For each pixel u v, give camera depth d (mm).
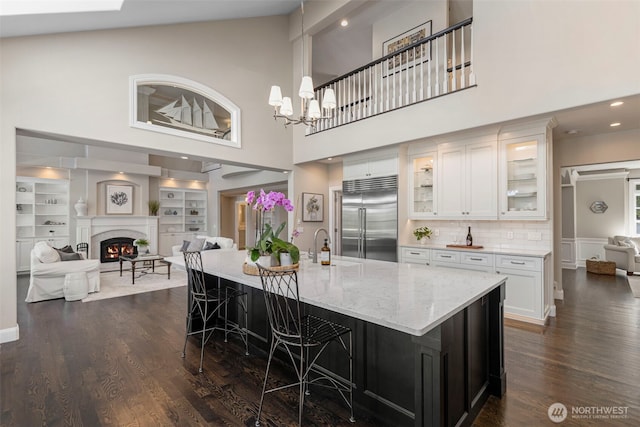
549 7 3215
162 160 9922
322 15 5297
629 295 4941
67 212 7879
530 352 2842
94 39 3793
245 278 2334
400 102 4633
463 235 4746
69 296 4750
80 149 8227
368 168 5324
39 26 3082
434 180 4664
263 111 5730
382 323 1429
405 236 5008
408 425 1764
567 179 7832
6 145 3160
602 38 2896
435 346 1473
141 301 4746
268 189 9188
